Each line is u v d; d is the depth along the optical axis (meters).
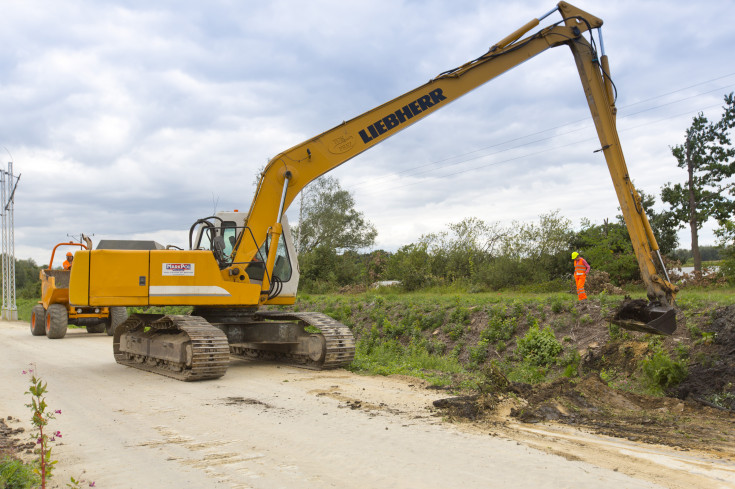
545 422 6.49
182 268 10.32
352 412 7.06
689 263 37.16
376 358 12.22
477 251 29.61
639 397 7.71
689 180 29.03
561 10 9.64
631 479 4.54
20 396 8.38
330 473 4.78
